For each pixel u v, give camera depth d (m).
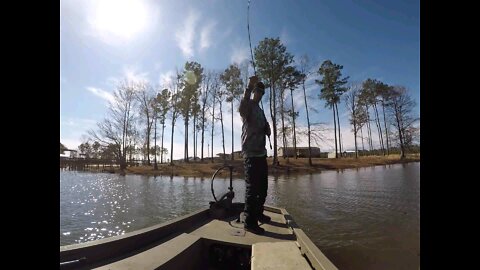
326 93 42.25
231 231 4.08
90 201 15.34
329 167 38.62
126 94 46.88
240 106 4.35
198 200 15.34
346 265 5.48
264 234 3.94
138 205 13.81
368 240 6.92
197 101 45.44
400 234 7.40
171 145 45.88
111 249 2.86
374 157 51.81
